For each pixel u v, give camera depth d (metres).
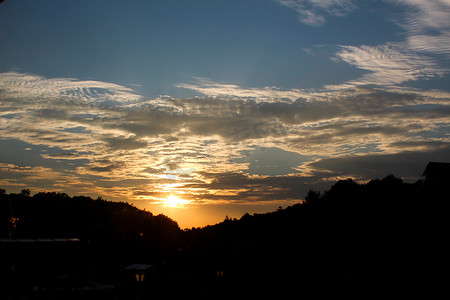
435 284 27.91
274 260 49.19
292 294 33.22
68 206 101.94
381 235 41.81
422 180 40.97
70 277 39.81
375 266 35.03
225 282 42.47
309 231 55.16
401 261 34.19
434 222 36.56
